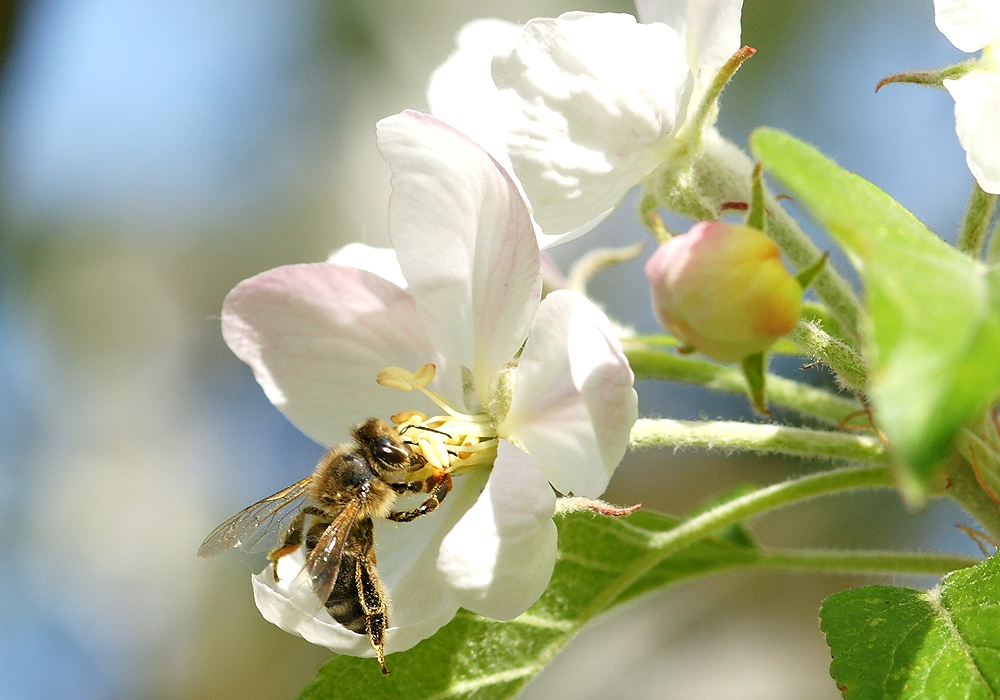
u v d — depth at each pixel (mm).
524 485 175
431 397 186
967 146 176
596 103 179
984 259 183
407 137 178
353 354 186
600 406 176
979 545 189
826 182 157
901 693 174
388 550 188
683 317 170
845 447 181
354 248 195
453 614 182
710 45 183
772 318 169
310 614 181
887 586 180
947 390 144
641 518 197
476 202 179
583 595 192
